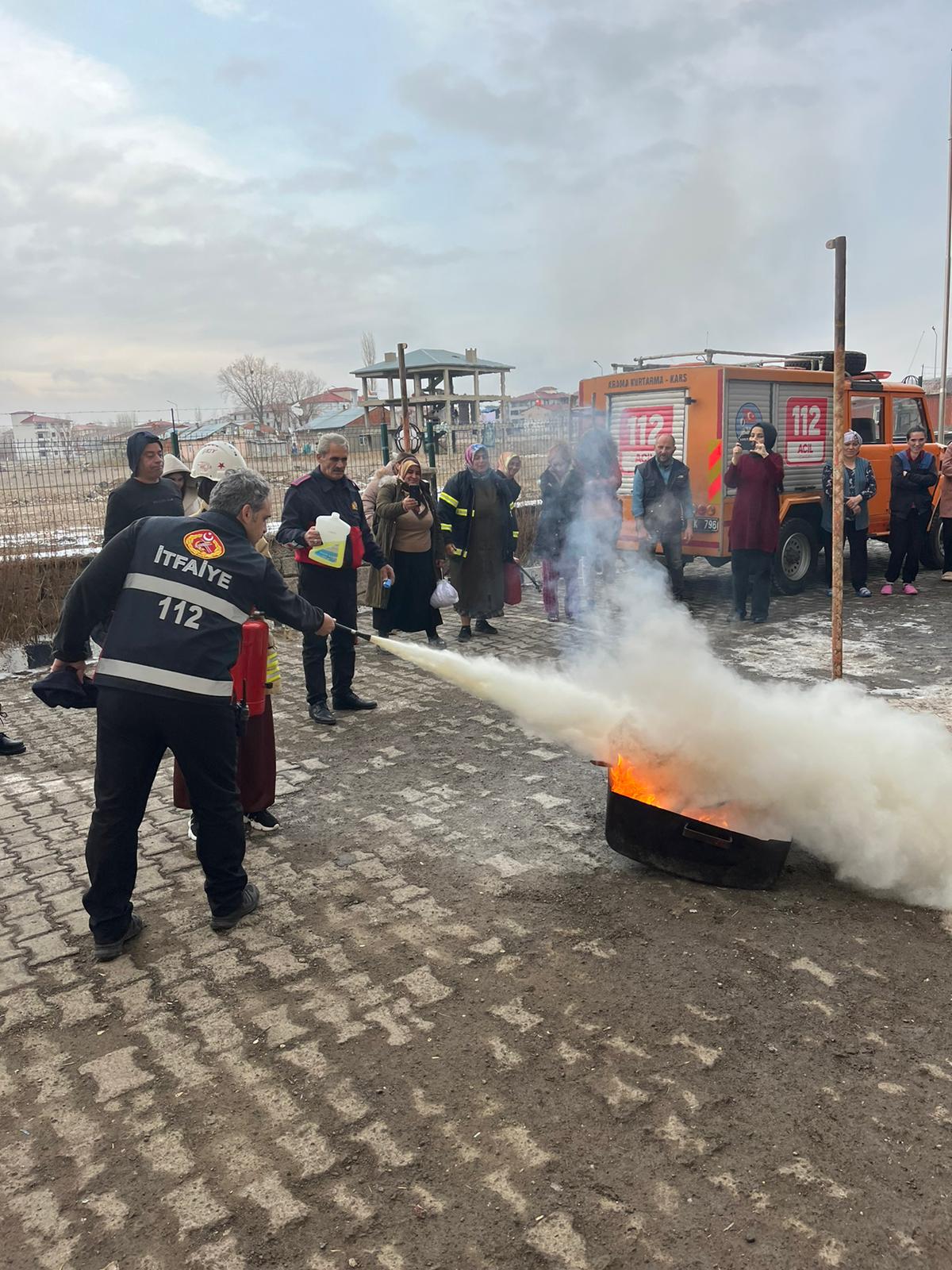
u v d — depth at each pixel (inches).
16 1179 84.2
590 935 121.7
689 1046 98.0
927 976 109.3
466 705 236.2
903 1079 91.7
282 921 129.6
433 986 111.7
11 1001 112.7
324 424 1904.5
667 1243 73.6
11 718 242.2
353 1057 99.0
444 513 301.0
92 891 118.8
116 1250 75.8
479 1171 82.2
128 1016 108.7
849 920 123.3
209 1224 77.9
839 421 190.9
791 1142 83.7
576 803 169.9
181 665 114.4
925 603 343.6
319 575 219.8
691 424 354.6
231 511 123.0
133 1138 88.6
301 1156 85.2
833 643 199.8
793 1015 102.5
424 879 140.8
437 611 293.3
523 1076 94.7
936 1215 75.2
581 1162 82.6
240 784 154.9
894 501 356.8
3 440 350.3
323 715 223.6
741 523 312.2
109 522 189.5
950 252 562.3
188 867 148.2
